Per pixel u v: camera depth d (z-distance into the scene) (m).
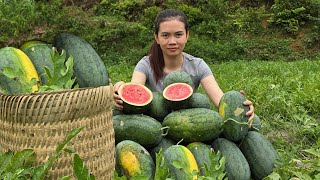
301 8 9.14
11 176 1.18
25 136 1.29
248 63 7.41
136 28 8.73
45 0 2.37
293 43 8.97
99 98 1.33
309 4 9.31
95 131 1.34
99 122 1.35
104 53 8.30
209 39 9.13
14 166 1.24
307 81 4.19
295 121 2.84
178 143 1.81
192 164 1.65
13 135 1.32
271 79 4.68
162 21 2.08
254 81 4.31
